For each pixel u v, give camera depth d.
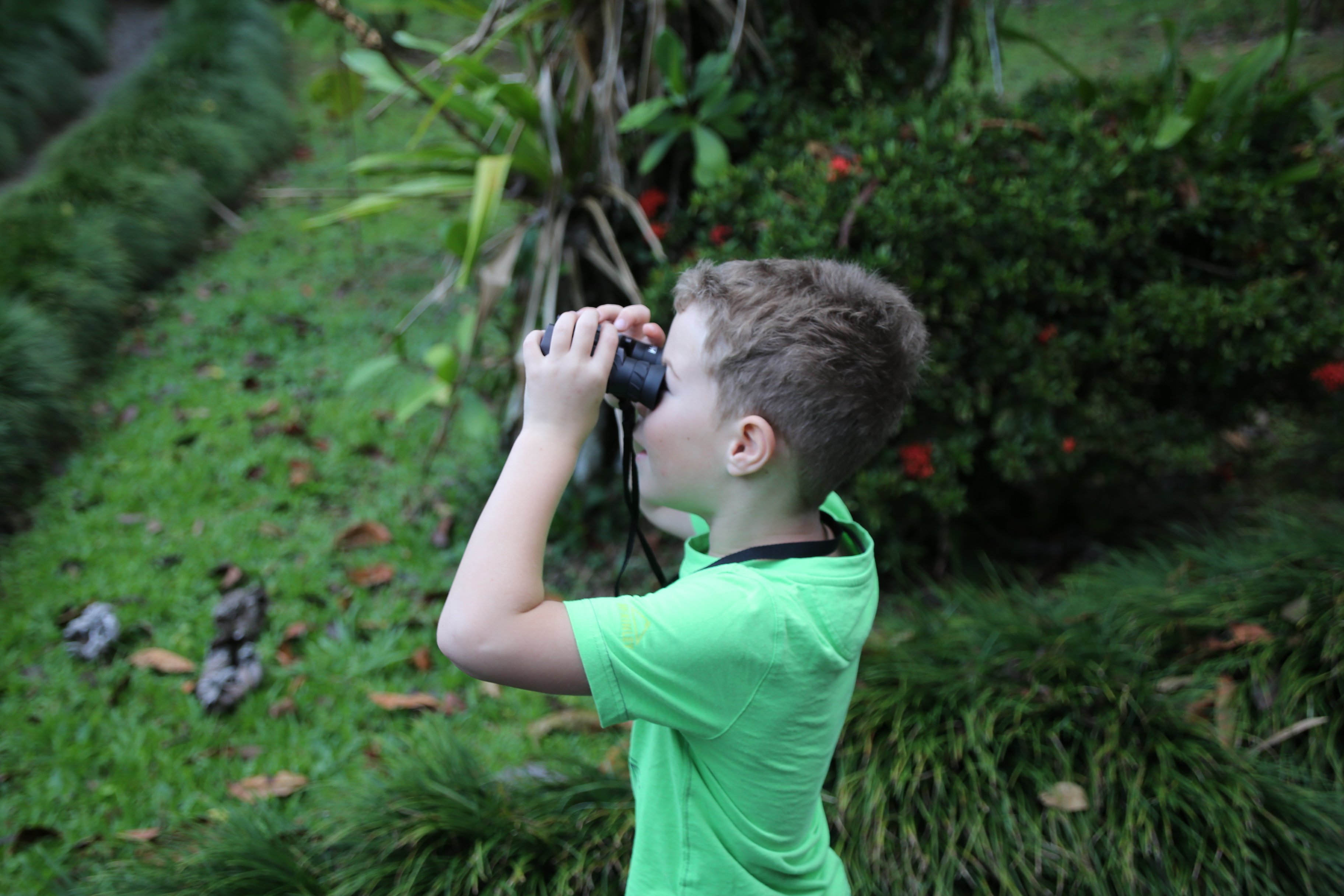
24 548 2.89
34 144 6.86
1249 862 1.72
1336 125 2.67
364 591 2.76
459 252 2.60
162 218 5.00
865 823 1.77
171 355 4.11
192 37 7.45
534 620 0.90
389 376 4.02
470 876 1.68
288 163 6.59
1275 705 1.98
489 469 3.18
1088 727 1.93
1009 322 2.37
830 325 0.98
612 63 2.65
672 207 2.84
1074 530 3.01
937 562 2.88
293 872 1.69
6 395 3.22
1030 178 2.38
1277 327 2.38
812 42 2.96
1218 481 3.14
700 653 0.92
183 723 2.26
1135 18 8.29
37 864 1.89
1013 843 1.75
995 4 3.15
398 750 2.17
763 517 1.04
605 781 1.91
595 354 0.97
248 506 3.14
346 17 2.43
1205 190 2.37
